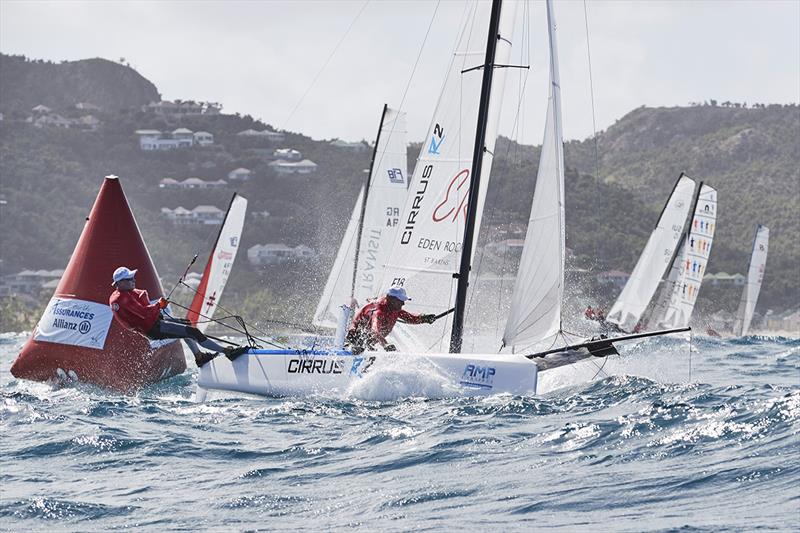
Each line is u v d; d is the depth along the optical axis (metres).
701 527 16.20
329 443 24.44
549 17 34.44
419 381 31.06
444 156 35.53
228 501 19.14
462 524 17.16
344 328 32.44
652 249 90.81
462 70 35.41
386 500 19.00
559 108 34.25
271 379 32.19
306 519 17.86
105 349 36.78
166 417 28.58
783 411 24.39
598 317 80.94
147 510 18.59
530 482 19.94
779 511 16.89
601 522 16.88
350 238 63.59
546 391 32.31
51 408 29.98
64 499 19.34
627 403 28.38
